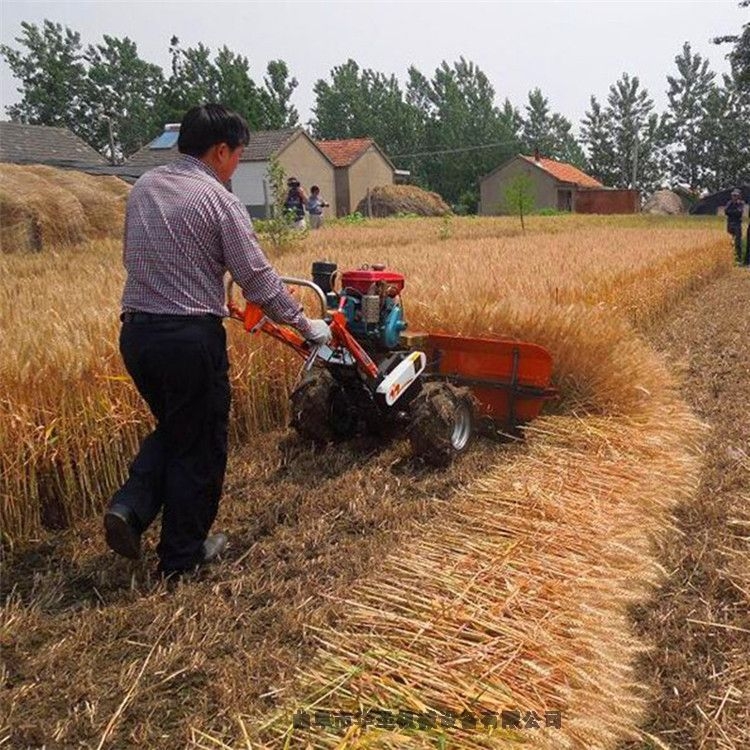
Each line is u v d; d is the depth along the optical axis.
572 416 5.69
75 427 4.22
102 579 3.59
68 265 10.46
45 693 2.83
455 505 4.39
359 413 5.20
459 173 82.75
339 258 10.37
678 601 3.58
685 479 4.75
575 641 3.04
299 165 44.72
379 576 3.58
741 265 20.12
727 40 40.53
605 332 5.92
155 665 2.97
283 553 3.88
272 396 5.72
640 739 2.74
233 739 2.61
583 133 96.44
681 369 7.76
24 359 4.10
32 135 34.78
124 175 33.53
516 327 5.92
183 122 3.55
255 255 3.45
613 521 4.13
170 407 3.44
